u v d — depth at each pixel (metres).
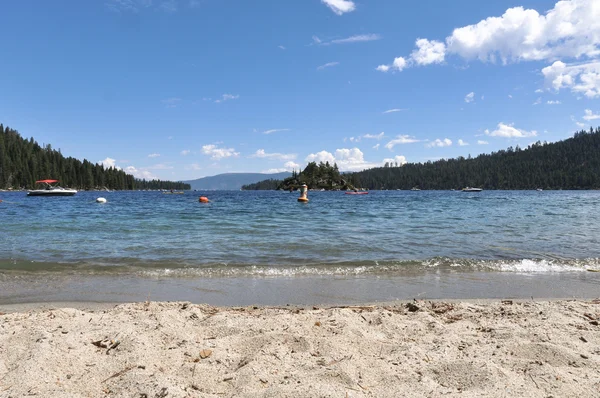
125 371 2.92
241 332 4.02
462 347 3.57
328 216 22.11
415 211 27.25
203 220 18.98
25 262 8.45
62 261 8.60
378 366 3.03
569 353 3.32
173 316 4.52
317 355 3.36
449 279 7.43
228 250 10.12
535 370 2.92
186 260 8.84
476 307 5.22
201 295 6.25
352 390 2.57
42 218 20.14
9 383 2.62
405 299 6.05
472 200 54.03
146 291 6.45
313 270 8.04
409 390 2.57
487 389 2.57
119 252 9.73
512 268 8.37
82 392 2.58
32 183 129.00
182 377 2.84
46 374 2.79
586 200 54.31
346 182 188.12
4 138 142.00
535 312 4.84
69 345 3.38
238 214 23.72
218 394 2.60
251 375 2.84
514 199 59.06
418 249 10.47
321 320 4.44
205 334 3.98
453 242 11.69
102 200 46.03
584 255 9.77
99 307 5.50
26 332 3.72
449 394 2.49
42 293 6.25
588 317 4.62
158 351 3.37
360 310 5.09
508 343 3.65
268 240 11.84
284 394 2.46
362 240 11.92
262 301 5.91
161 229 14.72
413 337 3.94
